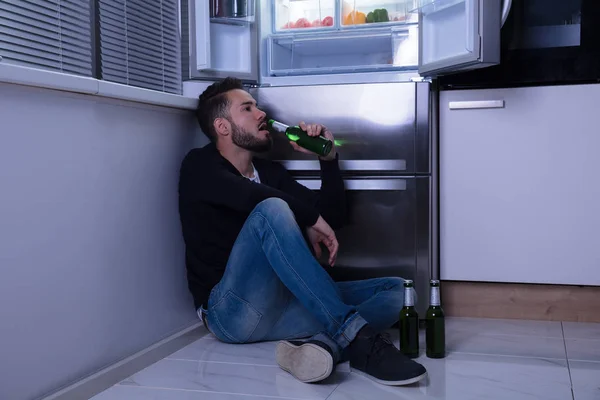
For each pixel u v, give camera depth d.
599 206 2.31
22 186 1.45
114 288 1.80
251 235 1.87
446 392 1.62
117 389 1.69
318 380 1.68
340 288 2.17
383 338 1.75
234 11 2.46
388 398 1.59
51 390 1.55
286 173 2.34
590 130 2.30
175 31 3.35
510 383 1.69
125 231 1.86
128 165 1.88
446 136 2.43
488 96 2.38
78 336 1.65
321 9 2.74
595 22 2.28
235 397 1.61
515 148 2.37
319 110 2.39
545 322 2.38
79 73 2.57
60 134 1.57
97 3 2.68
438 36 2.34
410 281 1.94
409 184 2.32
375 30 2.64
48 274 1.54
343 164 2.37
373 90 2.34
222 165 2.08
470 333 2.22
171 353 2.02
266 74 2.72
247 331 2.04
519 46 2.34
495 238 2.40
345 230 2.37
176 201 2.17
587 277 2.33
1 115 1.39
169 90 3.30
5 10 2.23
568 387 1.65
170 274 2.12
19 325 1.45
